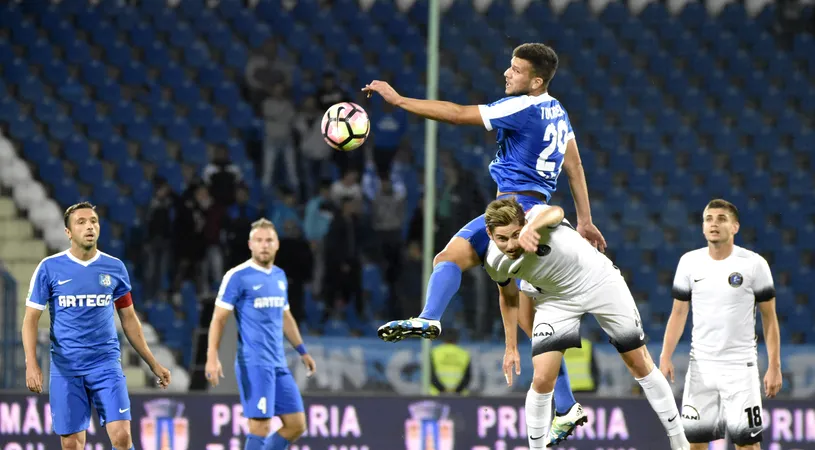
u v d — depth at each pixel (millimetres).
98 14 49250
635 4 49750
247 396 25906
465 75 47469
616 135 46406
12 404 27219
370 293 39688
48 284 22609
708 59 48844
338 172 43188
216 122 46188
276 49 48750
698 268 23547
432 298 17328
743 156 46250
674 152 46094
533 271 18094
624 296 18703
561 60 48219
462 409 27891
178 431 27375
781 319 41562
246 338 25953
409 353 31469
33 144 45250
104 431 27375
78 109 46531
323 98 44844
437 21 33625
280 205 41219
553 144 18281
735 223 23156
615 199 44094
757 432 23188
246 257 39938
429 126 32094
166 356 35781
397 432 27781
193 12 49688
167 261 39625
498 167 18594
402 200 41094
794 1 49938
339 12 49906
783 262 43375
